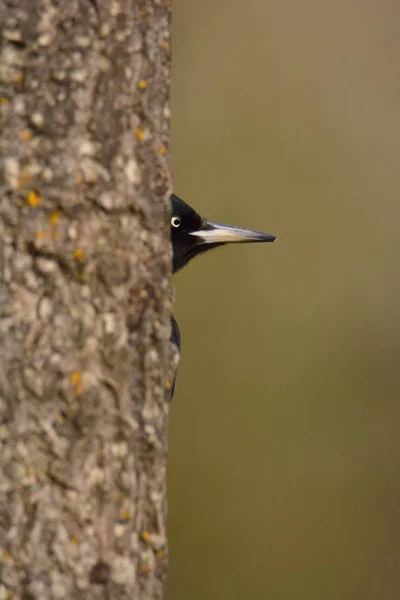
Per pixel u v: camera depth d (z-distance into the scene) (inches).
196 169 618.2
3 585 183.3
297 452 606.9
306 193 625.9
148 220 193.8
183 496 598.9
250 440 604.1
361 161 633.0
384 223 630.5
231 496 597.6
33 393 183.9
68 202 185.0
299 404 613.0
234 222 614.5
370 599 592.7
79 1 185.5
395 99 641.6
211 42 634.2
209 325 608.1
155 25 194.4
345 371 617.3
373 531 601.9
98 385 188.2
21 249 182.9
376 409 614.9
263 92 630.5
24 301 183.2
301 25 642.8
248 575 590.6
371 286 623.2
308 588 587.5
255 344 609.3
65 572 186.2
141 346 194.2
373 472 609.3
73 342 185.9
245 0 639.8
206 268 611.8
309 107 633.6
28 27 182.9
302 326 613.0
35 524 184.4
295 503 601.9
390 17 665.0
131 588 192.1
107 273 188.9
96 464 188.5
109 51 188.4
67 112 185.0
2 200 182.4
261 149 622.8
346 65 644.1
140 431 194.2
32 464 183.9
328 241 620.7
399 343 619.5
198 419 604.1
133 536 192.7
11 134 182.5
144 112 193.0
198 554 590.6
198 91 628.1
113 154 189.2
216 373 606.9
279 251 615.8
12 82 182.5
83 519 187.3
